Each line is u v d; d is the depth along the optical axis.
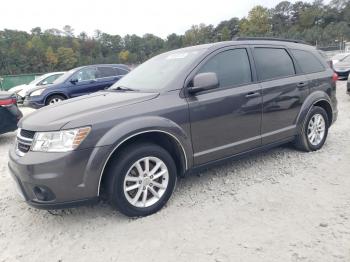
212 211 3.44
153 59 4.69
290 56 4.81
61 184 2.98
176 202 3.68
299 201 3.53
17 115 6.89
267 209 3.40
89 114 3.17
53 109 3.55
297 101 4.70
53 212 3.65
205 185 4.09
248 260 2.61
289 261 2.57
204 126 3.71
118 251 2.86
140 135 3.38
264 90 4.24
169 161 3.50
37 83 17.06
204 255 2.72
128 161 3.22
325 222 3.07
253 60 4.30
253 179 4.18
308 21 93.38
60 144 3.01
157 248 2.86
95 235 3.13
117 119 3.20
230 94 3.91
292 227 3.03
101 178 3.12
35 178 2.99
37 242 3.10
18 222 3.49
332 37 67.00
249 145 4.17
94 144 3.05
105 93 4.14
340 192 3.69
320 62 5.27
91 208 3.68
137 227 3.21
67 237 3.14
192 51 4.12
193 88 3.59
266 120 4.31
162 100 3.50
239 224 3.15
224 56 4.06
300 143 4.94
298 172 4.34
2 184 4.59
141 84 4.03
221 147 3.90
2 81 26.31
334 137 5.91
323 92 5.08
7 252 2.96
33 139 3.14
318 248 2.70
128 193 3.33
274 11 99.81
